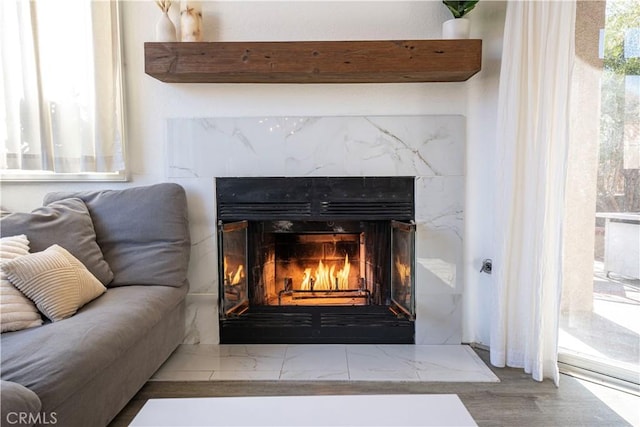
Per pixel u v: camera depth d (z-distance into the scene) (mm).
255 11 2279
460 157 2279
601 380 1930
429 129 2279
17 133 2266
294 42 2045
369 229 2492
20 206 2395
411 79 2203
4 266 1558
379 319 2357
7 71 2230
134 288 1983
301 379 1945
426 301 2334
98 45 2221
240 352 2254
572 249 2059
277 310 2373
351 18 2271
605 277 1969
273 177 2311
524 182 1988
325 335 2365
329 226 2492
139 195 2162
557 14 1821
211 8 2277
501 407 1713
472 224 2318
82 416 1317
